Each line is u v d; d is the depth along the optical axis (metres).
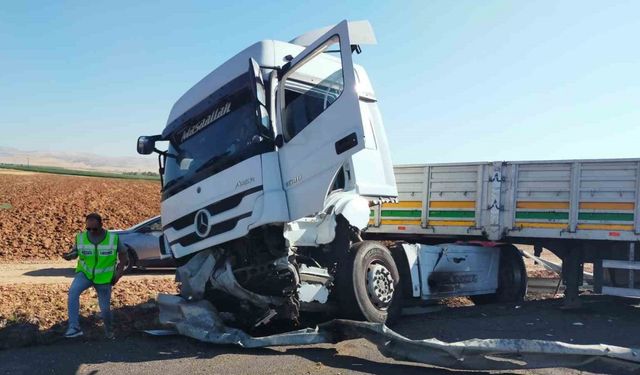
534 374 6.00
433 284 9.60
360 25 6.74
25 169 82.31
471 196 10.69
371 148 8.79
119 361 6.43
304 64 6.98
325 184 6.54
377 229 11.59
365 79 8.88
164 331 7.76
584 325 8.65
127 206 31.58
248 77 7.22
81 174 79.81
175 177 8.00
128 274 14.77
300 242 7.46
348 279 7.64
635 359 5.79
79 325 7.66
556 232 9.99
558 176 10.02
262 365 6.26
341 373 6.01
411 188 11.32
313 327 8.02
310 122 6.76
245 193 6.95
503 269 11.28
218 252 7.40
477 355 6.03
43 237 20.94
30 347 7.02
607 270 9.92
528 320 9.03
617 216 9.55
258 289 7.30
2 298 9.00
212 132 7.59
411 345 6.37
